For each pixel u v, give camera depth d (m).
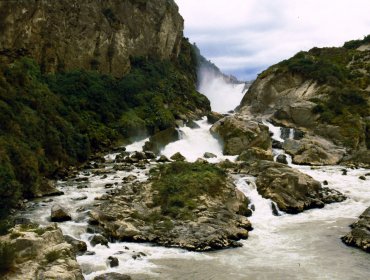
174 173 37.12
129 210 30.69
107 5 85.50
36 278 17.94
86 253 24.58
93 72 74.69
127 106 74.81
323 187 41.94
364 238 27.27
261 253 26.20
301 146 59.28
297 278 22.41
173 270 23.16
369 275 22.86
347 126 66.38
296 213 35.56
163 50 101.44
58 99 59.69
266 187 37.81
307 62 91.69
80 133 57.12
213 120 80.69
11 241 19.64
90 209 32.44
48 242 20.80
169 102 85.19
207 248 26.62
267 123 77.75
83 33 75.19
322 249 26.94
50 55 67.00
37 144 43.28
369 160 56.12
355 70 87.06
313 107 73.94
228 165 46.53
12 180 31.00
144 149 60.53
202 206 31.28
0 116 40.44
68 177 45.34
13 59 58.09
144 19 94.75
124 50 85.56
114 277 20.94
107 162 54.97
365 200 39.09
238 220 30.95
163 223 29.14
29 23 61.81
